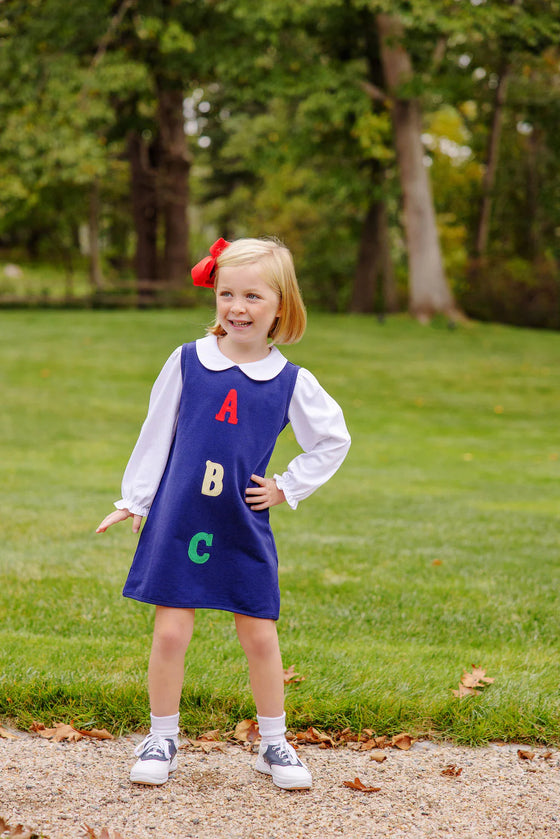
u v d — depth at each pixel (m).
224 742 3.02
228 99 31.66
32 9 21.91
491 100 29.03
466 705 3.20
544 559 5.85
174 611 2.66
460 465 10.44
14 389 14.72
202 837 2.38
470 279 28.47
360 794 2.67
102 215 41.22
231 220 43.22
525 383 17.44
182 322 22.78
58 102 20.69
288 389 2.76
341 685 3.34
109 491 7.99
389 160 26.19
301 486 2.73
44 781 2.66
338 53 25.28
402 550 6.02
